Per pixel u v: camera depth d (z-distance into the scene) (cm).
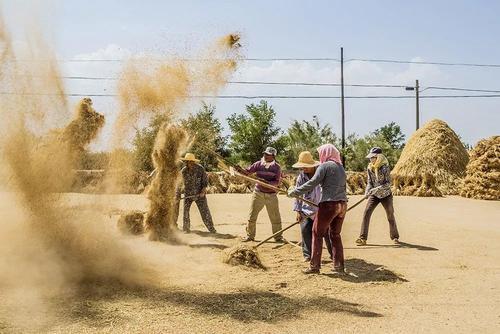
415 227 1234
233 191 2456
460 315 553
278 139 4119
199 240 999
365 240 982
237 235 1082
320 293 630
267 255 870
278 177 1005
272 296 609
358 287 664
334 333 491
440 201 2016
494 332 501
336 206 719
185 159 1081
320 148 739
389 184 992
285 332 489
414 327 512
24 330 471
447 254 889
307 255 813
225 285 651
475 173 2191
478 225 1273
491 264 810
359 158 4194
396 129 6825
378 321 529
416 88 4072
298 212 823
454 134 2650
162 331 480
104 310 536
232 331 487
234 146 4112
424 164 2516
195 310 546
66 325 488
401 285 676
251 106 4134
